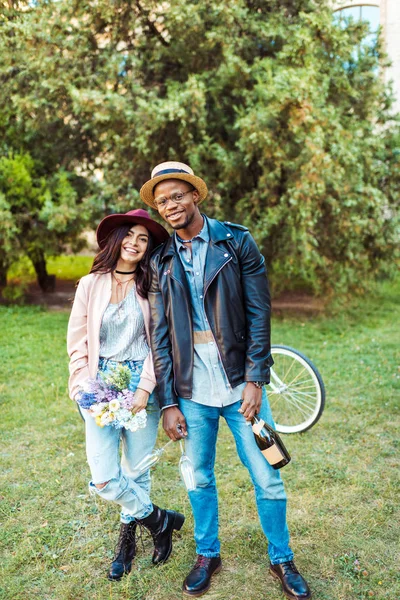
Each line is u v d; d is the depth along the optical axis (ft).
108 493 7.74
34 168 30.14
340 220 24.81
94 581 8.25
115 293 7.91
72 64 25.29
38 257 31.42
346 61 26.94
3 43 25.73
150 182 7.34
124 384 7.53
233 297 7.39
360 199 24.80
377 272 28.73
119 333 7.89
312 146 21.84
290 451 12.57
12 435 13.48
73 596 7.89
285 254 25.44
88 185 29.91
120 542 8.53
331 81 25.99
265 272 7.67
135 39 26.25
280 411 14.06
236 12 23.57
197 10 23.41
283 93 21.71
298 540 9.14
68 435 13.46
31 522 9.78
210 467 8.07
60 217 26.37
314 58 23.63
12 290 31.14
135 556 8.80
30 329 25.11
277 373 14.43
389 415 14.61
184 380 7.52
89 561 8.71
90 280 7.89
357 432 13.58
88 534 9.45
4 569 8.45
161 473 11.57
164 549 8.59
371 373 18.16
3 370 18.81
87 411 7.50
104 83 25.00
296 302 31.63
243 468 11.75
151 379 7.75
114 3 23.84
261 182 24.23
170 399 7.60
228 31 24.00
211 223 7.62
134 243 7.73
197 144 25.52
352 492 10.64
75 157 30.89
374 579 8.13
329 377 17.83
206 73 24.76
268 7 26.55
